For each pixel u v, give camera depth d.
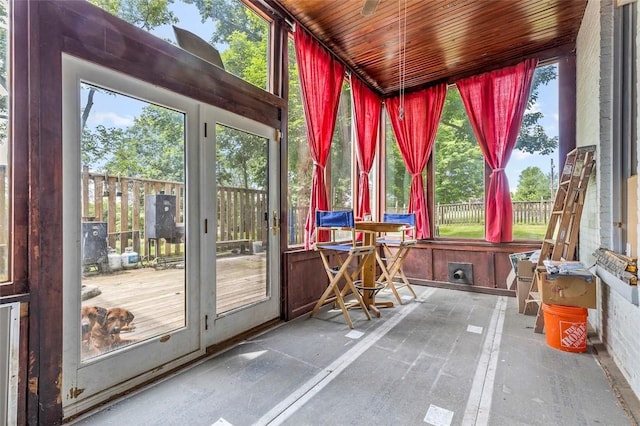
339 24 3.32
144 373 1.96
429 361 2.23
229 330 2.57
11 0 1.47
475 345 2.49
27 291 1.48
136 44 1.94
